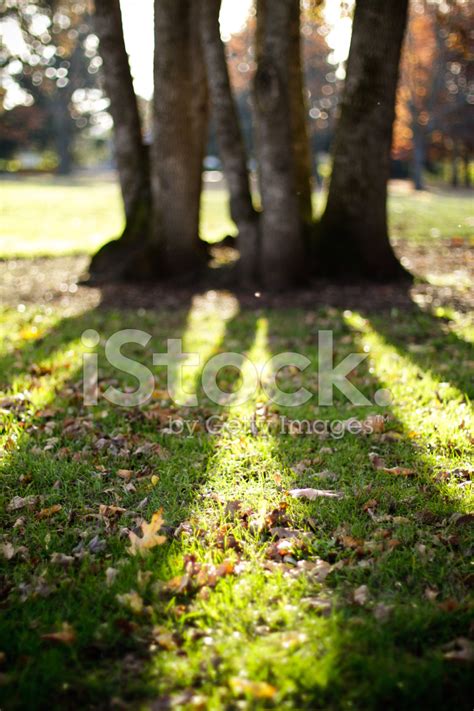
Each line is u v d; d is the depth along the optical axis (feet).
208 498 12.17
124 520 11.37
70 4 145.89
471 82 126.62
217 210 84.99
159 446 14.34
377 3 29.99
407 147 149.38
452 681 7.63
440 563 9.92
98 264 38.91
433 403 16.56
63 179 168.66
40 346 23.22
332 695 7.48
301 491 12.11
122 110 38.65
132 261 36.06
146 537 10.48
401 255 46.44
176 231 36.01
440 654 8.02
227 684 7.67
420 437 14.61
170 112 34.37
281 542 10.53
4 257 45.65
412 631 8.46
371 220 33.55
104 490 12.46
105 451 14.35
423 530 10.84
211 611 8.89
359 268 33.96
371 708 7.29
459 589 9.31
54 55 176.14
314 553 10.42
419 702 7.39
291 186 31.73
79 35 174.09
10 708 7.41
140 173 39.42
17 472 13.25
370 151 32.53
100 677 7.89
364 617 8.75
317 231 34.35
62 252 48.37
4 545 10.53
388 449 14.16
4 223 69.36
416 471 12.95
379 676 7.64
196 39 34.60
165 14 32.76
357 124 32.12
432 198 109.60
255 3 35.81
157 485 12.71
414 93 130.82
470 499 11.71
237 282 34.09
